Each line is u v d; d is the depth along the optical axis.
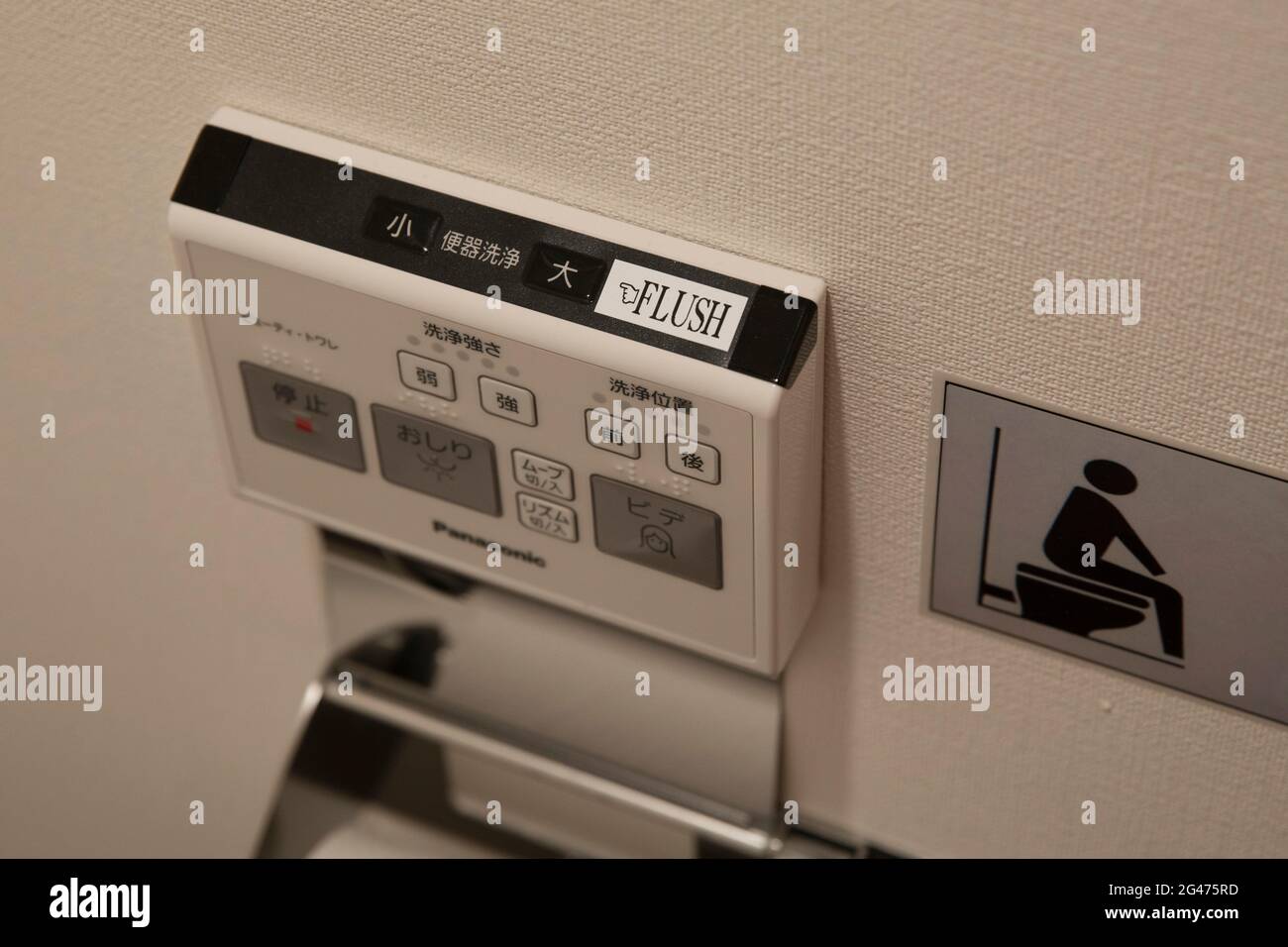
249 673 0.68
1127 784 0.50
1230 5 0.31
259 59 0.44
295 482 0.51
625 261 0.41
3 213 0.53
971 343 0.40
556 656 0.55
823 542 0.48
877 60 0.36
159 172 0.49
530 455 0.45
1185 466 0.40
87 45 0.46
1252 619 0.42
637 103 0.39
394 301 0.43
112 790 0.78
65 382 0.58
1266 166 0.33
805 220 0.39
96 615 0.69
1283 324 0.35
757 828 0.57
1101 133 0.34
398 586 0.56
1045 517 0.43
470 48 0.41
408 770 0.62
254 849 0.62
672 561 0.46
